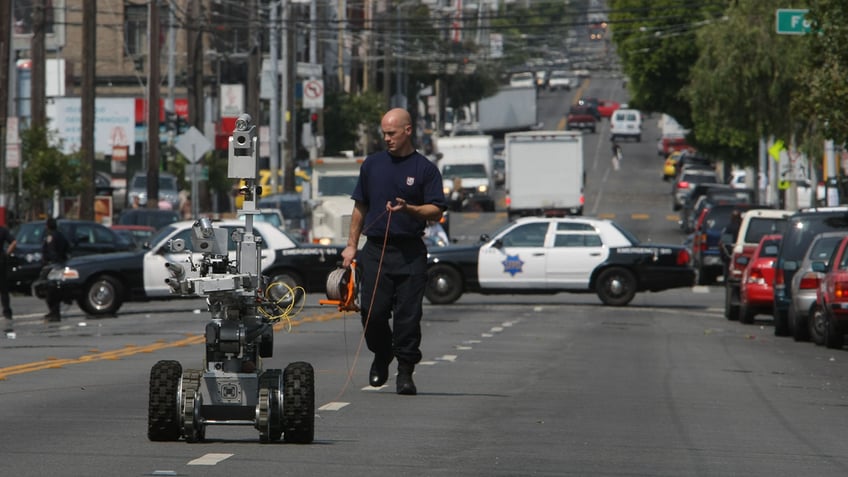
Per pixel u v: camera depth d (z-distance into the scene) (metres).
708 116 167.62
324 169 145.75
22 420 39.00
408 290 43.59
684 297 126.44
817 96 92.81
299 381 33.72
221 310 32.53
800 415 43.81
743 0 160.25
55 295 89.94
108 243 127.69
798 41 155.00
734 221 127.69
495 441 35.81
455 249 109.50
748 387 52.47
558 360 62.66
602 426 39.44
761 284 90.50
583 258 108.38
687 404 45.78
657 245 109.31
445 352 66.25
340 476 29.88
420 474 30.42
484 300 118.69
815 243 79.94
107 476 29.36
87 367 55.88
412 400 44.66
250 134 32.00
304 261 102.12
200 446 33.47
